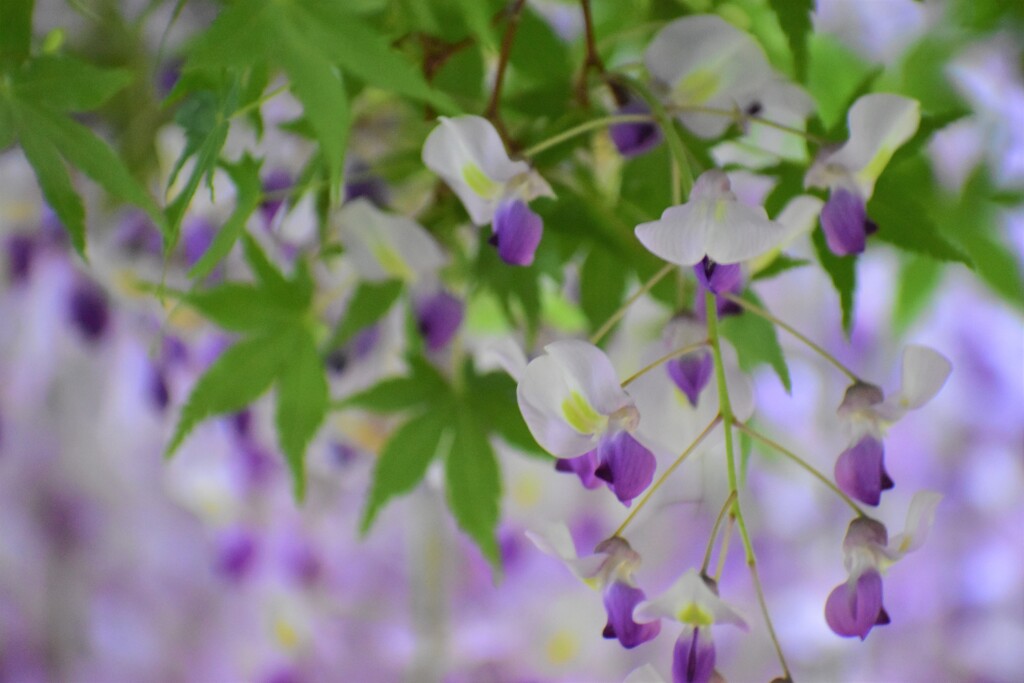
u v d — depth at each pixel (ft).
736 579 3.69
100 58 2.21
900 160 1.99
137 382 3.46
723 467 2.17
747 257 1.82
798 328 3.12
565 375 1.84
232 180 1.95
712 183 1.82
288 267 2.19
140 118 2.21
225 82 1.91
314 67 1.83
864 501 1.88
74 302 2.41
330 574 3.41
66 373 3.43
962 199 2.16
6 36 1.90
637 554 1.87
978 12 2.14
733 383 1.97
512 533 2.71
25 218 2.47
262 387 2.08
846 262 1.98
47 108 1.90
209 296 2.08
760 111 2.01
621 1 2.12
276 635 3.52
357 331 2.08
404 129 2.12
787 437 3.19
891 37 2.22
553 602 3.66
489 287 2.06
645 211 2.05
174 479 3.08
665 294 2.06
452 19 2.02
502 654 3.52
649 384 1.97
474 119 1.87
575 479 3.32
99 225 2.31
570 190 2.06
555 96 2.04
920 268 2.24
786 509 3.65
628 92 1.98
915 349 1.88
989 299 2.35
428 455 2.09
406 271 2.06
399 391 2.10
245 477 2.83
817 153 1.92
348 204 2.04
